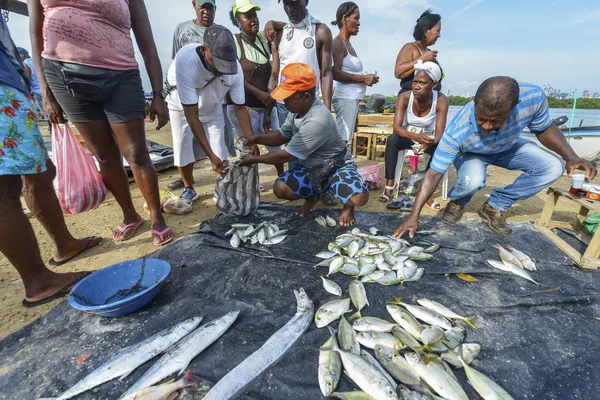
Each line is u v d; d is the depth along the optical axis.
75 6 2.14
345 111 4.54
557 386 1.47
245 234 2.87
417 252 2.56
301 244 2.80
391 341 1.69
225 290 2.16
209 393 1.38
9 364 1.63
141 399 1.37
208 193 4.41
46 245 2.95
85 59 2.24
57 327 1.87
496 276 2.31
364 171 4.48
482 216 3.25
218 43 2.66
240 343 1.71
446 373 1.48
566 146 2.64
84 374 1.56
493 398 1.40
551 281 2.25
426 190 2.69
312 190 3.23
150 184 2.79
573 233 2.97
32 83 8.09
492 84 2.13
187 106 2.90
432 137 3.32
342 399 1.41
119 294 2.07
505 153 2.98
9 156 1.72
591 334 1.77
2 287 2.33
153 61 2.73
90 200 2.85
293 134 3.03
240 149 3.31
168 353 1.59
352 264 2.42
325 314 1.89
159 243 2.91
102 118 2.61
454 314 1.90
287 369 1.56
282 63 3.97
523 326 1.83
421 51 4.02
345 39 4.43
